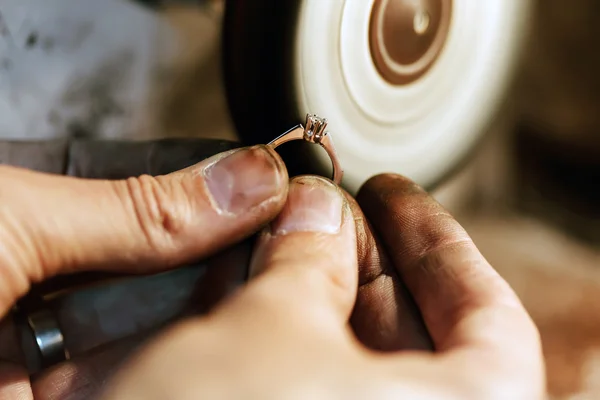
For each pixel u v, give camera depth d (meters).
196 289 0.22
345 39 0.23
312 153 0.23
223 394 0.16
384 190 0.22
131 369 0.17
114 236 0.19
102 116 0.28
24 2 0.27
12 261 0.19
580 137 0.39
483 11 0.26
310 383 0.16
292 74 0.22
